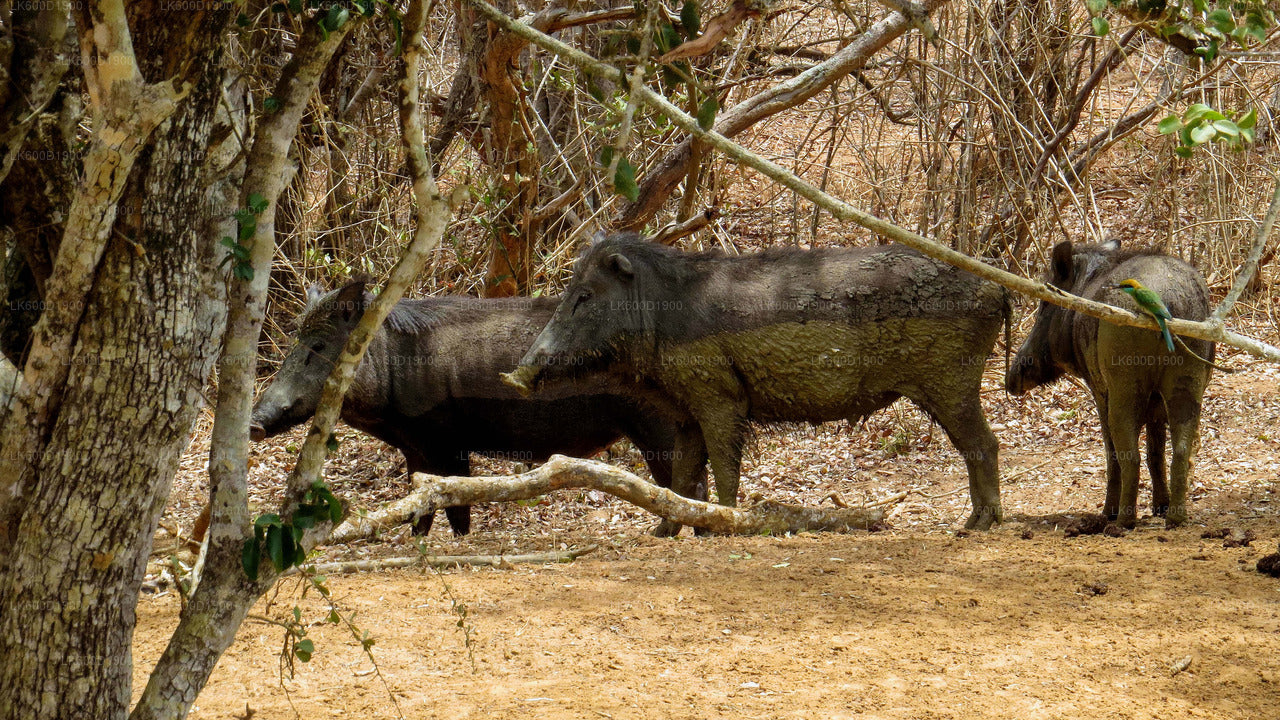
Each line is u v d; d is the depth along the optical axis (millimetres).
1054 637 8023
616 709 6910
